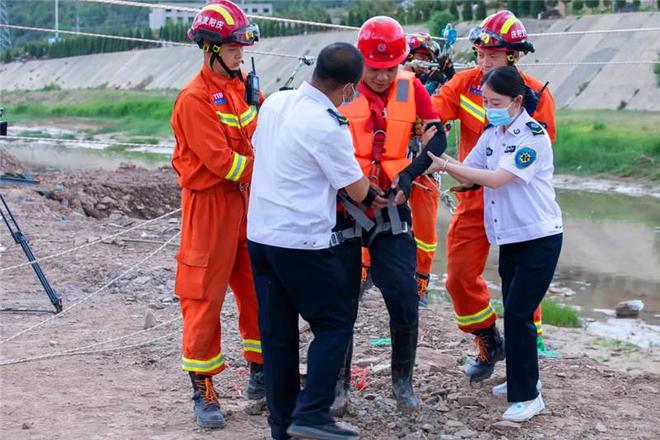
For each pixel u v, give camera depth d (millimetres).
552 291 12297
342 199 5090
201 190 5332
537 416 5680
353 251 5148
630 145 27391
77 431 5336
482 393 6078
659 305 11539
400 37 5172
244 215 5512
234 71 5395
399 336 5340
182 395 6016
